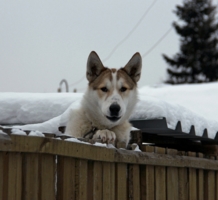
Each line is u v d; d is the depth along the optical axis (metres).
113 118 4.94
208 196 5.97
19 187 2.98
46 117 6.34
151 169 4.74
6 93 6.73
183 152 5.61
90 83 5.42
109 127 5.23
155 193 4.80
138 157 4.44
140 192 4.65
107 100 5.04
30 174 3.07
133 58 5.64
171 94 17.36
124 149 4.34
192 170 5.64
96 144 3.93
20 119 6.39
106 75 5.32
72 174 3.55
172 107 5.93
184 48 42.19
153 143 6.75
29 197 3.05
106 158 3.93
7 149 2.84
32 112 6.35
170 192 5.11
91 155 3.71
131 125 5.54
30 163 3.08
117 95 5.09
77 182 3.61
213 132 6.92
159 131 5.91
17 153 2.97
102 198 3.95
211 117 14.42
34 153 3.11
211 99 16.12
